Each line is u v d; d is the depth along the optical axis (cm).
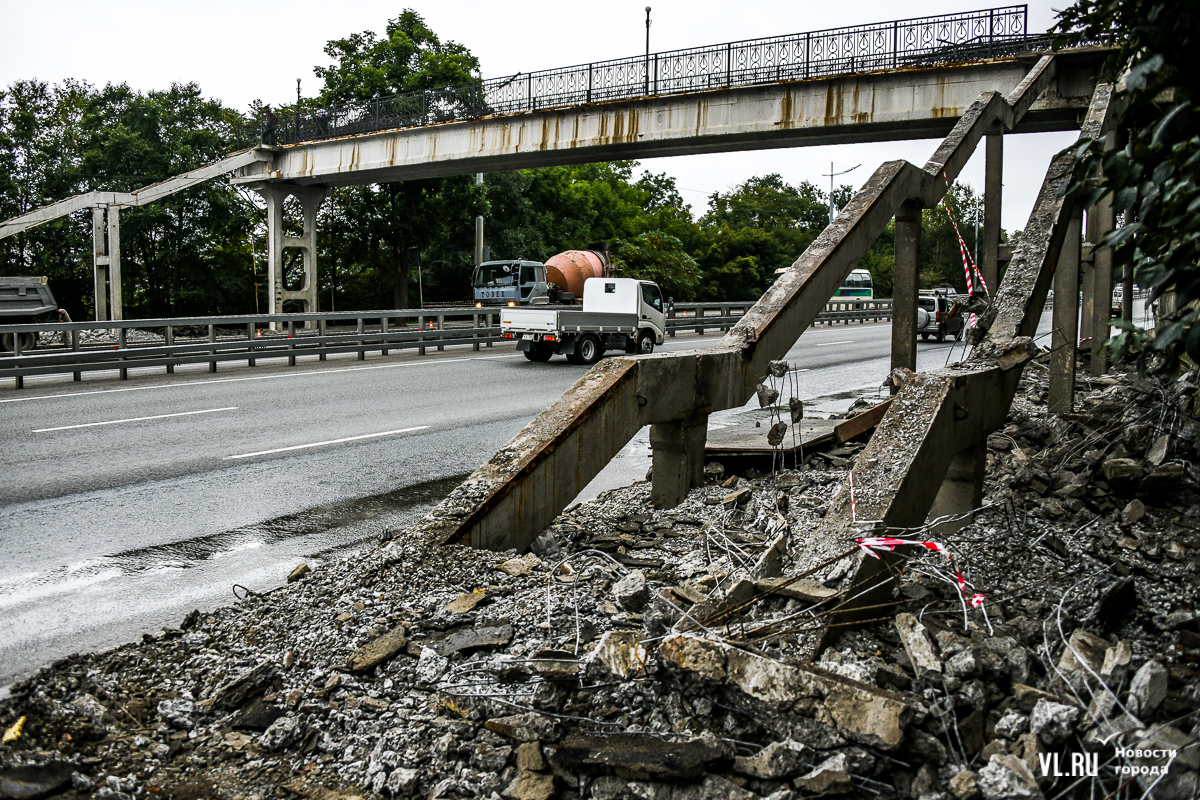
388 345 2278
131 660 408
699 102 2538
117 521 709
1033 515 523
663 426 639
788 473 700
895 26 2211
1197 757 262
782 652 332
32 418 1216
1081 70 1794
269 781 319
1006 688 329
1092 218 996
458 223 4619
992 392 531
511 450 533
